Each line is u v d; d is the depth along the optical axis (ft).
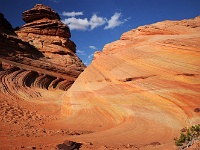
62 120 62.39
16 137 42.50
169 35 65.92
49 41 177.78
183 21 69.21
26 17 193.88
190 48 55.16
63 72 154.92
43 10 191.72
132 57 63.16
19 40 140.15
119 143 37.68
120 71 62.13
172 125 43.78
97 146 35.45
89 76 70.95
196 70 51.11
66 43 186.09
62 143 36.01
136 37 73.61
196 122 41.11
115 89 59.72
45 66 145.28
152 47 62.08
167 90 50.93
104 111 58.03
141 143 37.32
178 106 47.39
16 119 62.64
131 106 53.42
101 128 51.57
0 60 117.60
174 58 55.57
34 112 75.92
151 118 47.80
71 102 67.97
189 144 27.91
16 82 108.47
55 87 137.80
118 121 53.11
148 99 52.37
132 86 56.59
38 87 121.80
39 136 43.88
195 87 49.16
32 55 146.30
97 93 63.05
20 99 93.76
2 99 88.22
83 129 52.11
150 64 57.93
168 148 29.78
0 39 126.41
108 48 78.84
